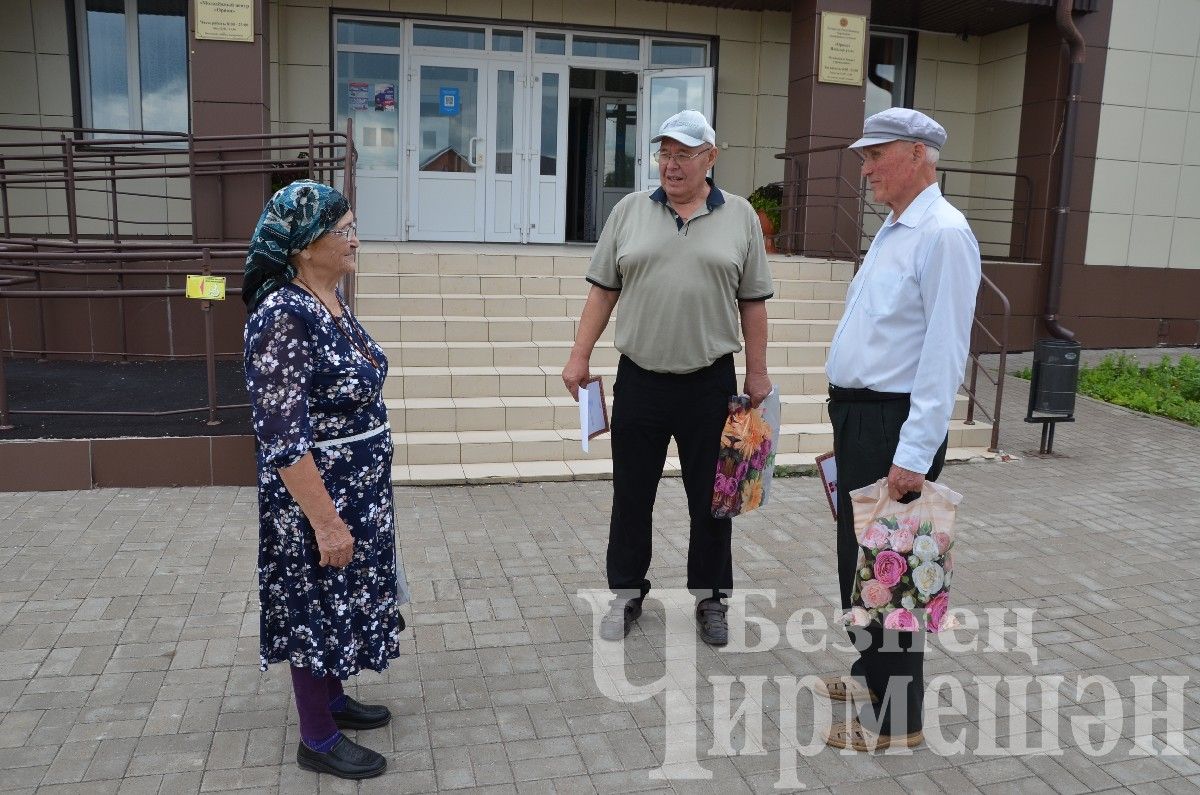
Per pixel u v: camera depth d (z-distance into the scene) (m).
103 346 7.62
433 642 3.61
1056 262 10.40
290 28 10.17
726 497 3.58
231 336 7.75
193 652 3.44
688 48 11.38
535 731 3.03
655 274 3.47
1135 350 10.90
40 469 5.09
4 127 7.38
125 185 9.78
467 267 7.85
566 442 5.90
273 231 2.48
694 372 3.54
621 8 10.92
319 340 2.49
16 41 9.53
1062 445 6.92
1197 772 2.90
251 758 2.83
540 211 11.27
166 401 6.16
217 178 8.52
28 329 7.54
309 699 2.72
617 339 3.61
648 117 11.34
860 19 9.88
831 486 3.15
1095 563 4.61
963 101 11.88
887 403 2.83
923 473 2.72
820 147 9.95
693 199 3.51
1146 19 10.35
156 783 2.70
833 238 10.02
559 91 11.11
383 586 2.79
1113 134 10.48
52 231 9.70
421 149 10.90
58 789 2.66
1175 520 5.29
